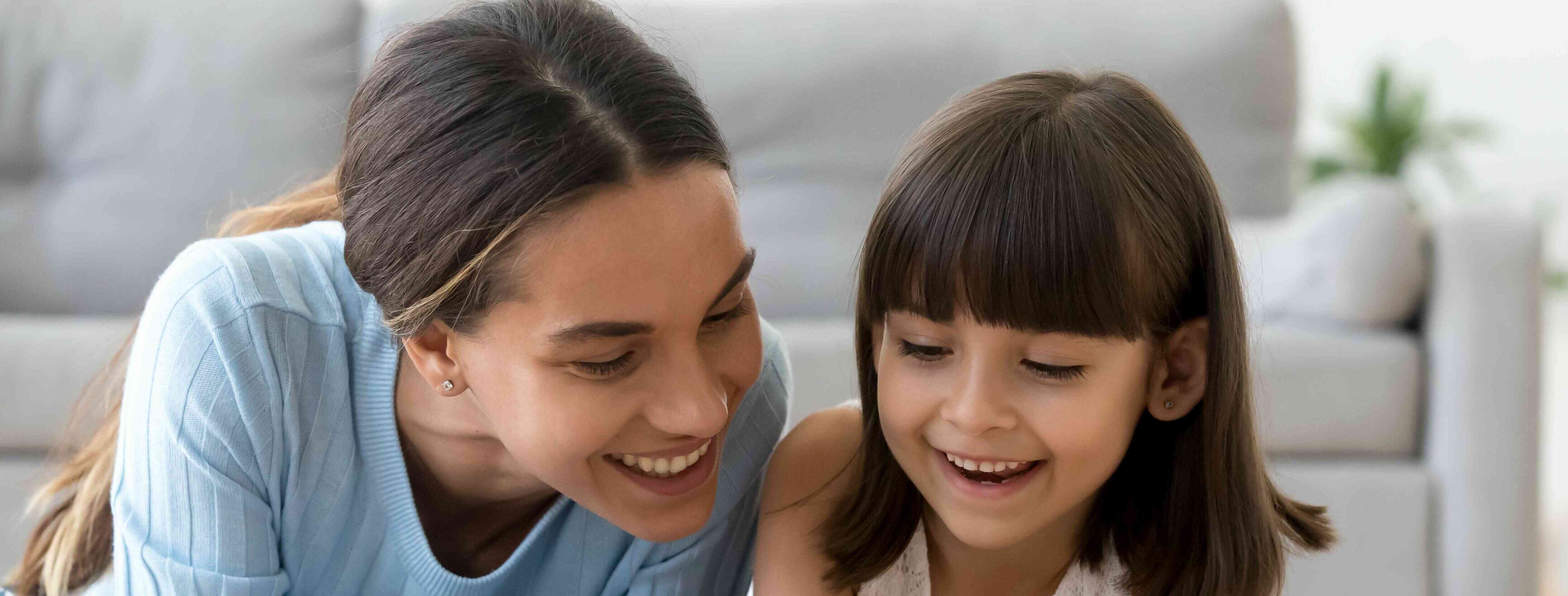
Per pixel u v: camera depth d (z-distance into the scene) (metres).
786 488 0.98
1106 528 0.94
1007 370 0.78
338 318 0.90
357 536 0.94
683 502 0.82
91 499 1.04
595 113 0.70
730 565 1.01
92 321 1.71
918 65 2.00
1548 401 3.31
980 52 2.01
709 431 0.75
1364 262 1.61
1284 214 2.02
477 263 0.72
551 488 0.93
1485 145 3.82
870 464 0.93
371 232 0.77
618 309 0.70
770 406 0.98
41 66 1.97
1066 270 0.74
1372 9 3.95
